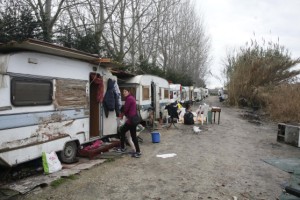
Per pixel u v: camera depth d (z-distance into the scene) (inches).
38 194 206.4
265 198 208.2
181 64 1497.3
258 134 508.1
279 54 1194.6
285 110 716.7
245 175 261.6
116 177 248.7
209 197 207.8
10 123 220.7
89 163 285.4
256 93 1130.0
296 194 179.8
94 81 341.4
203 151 357.1
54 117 267.6
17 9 386.6
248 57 1229.7
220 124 634.8
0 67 218.1
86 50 508.4
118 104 384.5
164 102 682.2
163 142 413.7
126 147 366.3
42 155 251.0
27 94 236.8
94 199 201.6
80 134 308.2
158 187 226.5
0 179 224.8
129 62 804.0
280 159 321.7
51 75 265.1
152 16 828.6
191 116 611.8
